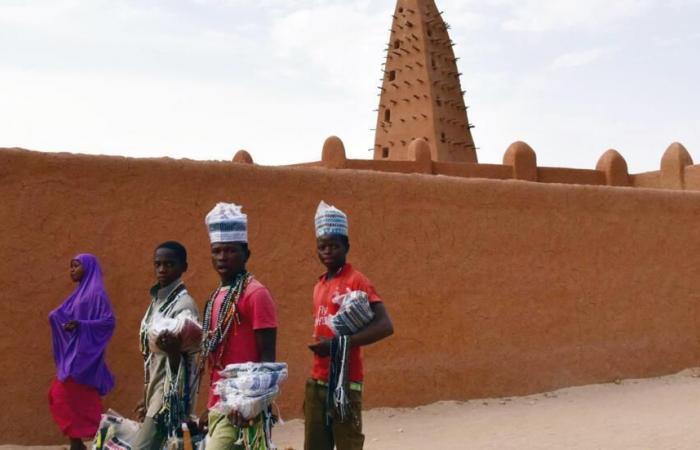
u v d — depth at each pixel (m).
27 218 6.80
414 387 8.82
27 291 6.75
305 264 8.22
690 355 11.31
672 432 7.33
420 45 22.33
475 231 9.51
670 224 11.38
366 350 8.59
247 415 3.48
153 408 3.99
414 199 9.06
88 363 5.98
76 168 7.05
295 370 8.05
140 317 7.23
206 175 7.69
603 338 10.48
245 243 3.96
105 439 4.31
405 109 22.41
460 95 22.81
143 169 7.36
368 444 7.05
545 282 10.04
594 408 8.86
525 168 17.27
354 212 8.62
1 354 6.61
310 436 4.26
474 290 9.42
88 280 6.25
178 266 4.36
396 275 8.85
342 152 15.42
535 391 9.74
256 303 3.74
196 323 3.85
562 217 10.30
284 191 8.15
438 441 7.16
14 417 6.61
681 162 16.98
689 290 11.47
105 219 7.15
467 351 9.27
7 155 6.74
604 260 10.63
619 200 10.88
